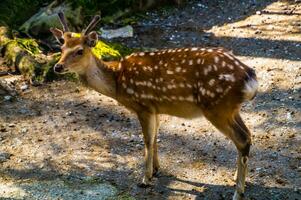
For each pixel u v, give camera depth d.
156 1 18.06
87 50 9.52
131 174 9.99
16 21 16.47
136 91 9.39
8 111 12.27
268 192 9.28
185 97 8.98
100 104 12.59
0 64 14.27
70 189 9.54
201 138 11.07
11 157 10.57
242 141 8.74
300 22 16.62
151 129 9.51
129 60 9.54
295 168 9.91
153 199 9.25
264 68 13.80
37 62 13.84
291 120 11.48
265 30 16.22
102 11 16.97
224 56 8.69
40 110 12.33
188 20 17.33
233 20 17.22
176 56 9.04
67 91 13.16
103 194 9.39
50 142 11.09
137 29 16.66
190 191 9.42
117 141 11.09
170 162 10.32
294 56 14.39
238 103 8.62
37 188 9.58
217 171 9.97
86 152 10.73
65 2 16.27
